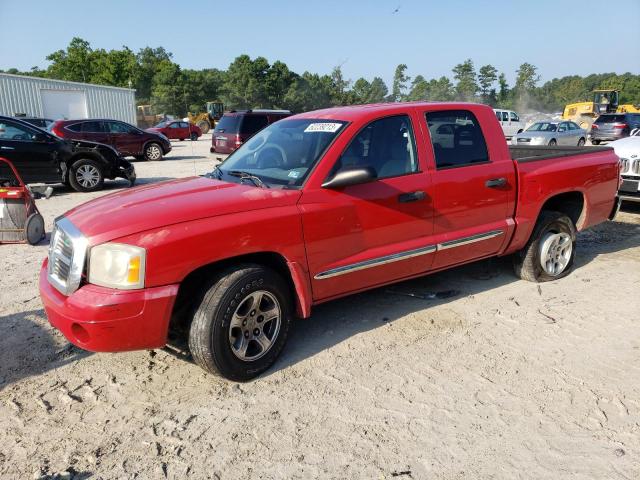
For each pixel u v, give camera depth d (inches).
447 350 152.1
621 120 1002.1
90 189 472.7
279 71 3587.6
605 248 259.9
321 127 159.2
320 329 167.2
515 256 207.5
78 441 114.2
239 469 104.8
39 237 280.1
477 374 138.6
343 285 151.9
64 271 128.3
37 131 443.8
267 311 138.3
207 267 133.6
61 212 368.8
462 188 170.6
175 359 149.6
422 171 163.5
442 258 172.2
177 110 3454.7
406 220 158.9
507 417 120.0
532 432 114.5
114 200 143.5
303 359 148.3
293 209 137.5
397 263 159.6
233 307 128.6
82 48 3169.3
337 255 146.9
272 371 141.9
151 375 141.1
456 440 112.3
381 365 144.1
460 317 174.9
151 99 3503.9
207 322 126.6
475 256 183.6
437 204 165.2
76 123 717.3
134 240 119.4
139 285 119.0
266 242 132.7
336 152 147.6
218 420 120.7
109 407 126.6
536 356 147.9
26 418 122.4
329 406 125.3
